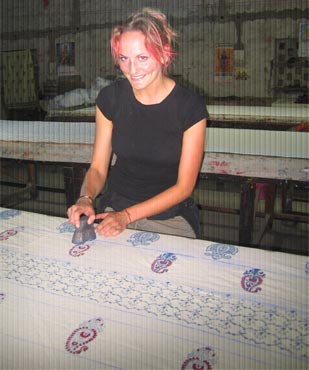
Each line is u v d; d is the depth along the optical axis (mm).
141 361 803
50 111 4391
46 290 1040
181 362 799
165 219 1554
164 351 828
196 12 4324
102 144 1581
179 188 1403
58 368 789
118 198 1624
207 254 1195
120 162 1611
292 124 2963
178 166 1550
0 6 4875
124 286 1052
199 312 946
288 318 918
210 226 3049
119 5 4477
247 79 4340
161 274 1101
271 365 789
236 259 1163
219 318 925
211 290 1025
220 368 782
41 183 4008
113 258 1188
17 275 1110
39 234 1348
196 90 4516
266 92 4312
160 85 1424
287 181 2162
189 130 1449
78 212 1304
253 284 1045
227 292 1017
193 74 4484
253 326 896
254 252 1197
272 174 2184
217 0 4242
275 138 2561
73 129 2916
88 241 1289
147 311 953
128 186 1598
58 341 860
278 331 880
